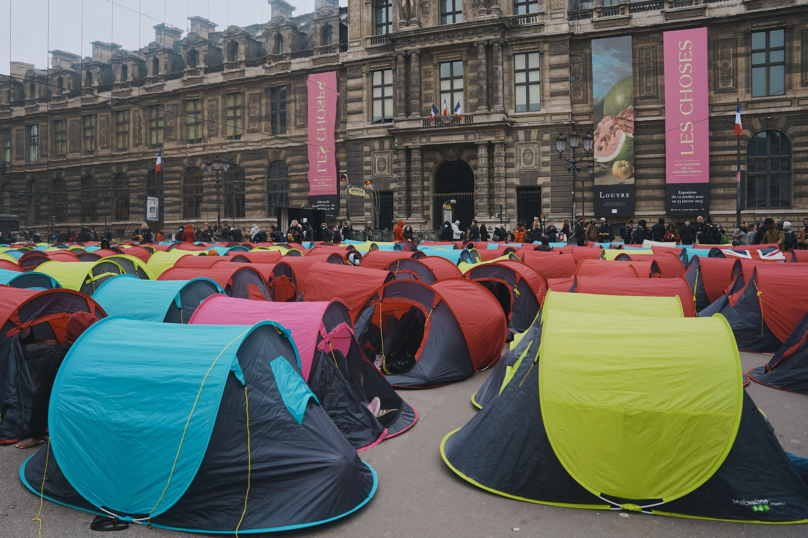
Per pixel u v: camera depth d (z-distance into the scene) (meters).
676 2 35.88
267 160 48.22
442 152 40.12
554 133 37.91
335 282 11.91
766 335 11.21
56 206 60.19
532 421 5.61
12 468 6.09
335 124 44.56
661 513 5.18
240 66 49.06
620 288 10.38
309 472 5.12
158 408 5.22
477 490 5.61
